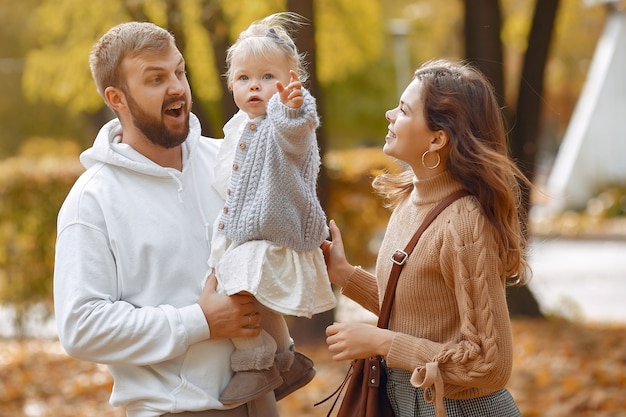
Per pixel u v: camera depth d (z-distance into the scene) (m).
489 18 10.30
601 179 29.91
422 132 3.57
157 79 3.58
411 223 3.68
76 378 9.58
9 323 11.89
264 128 3.49
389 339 3.49
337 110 29.61
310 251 3.61
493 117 3.62
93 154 3.68
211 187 3.78
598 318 13.91
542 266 21.05
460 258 3.42
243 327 3.54
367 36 14.66
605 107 30.06
